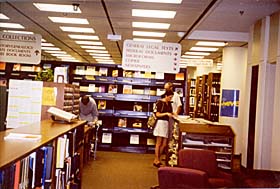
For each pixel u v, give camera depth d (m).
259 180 4.83
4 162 2.40
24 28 10.01
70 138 4.64
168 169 4.12
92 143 9.91
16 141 3.27
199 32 10.04
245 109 9.08
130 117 11.41
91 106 9.40
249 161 8.59
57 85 6.25
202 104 15.25
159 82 11.55
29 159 3.05
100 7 7.25
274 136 7.33
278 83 7.20
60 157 4.02
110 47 13.11
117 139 11.36
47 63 11.84
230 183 4.93
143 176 7.78
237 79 11.12
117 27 9.28
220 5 7.06
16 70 11.96
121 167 8.69
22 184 2.88
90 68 11.67
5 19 8.88
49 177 3.49
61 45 13.17
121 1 6.71
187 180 4.05
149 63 8.06
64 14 8.06
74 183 4.80
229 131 6.64
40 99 6.19
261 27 8.22
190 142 6.60
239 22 8.69
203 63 14.23
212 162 5.44
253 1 6.68
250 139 8.64
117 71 11.64
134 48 8.06
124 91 11.55
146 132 11.27
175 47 8.10
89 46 13.14
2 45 8.56
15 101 6.13
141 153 11.13
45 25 9.47
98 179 7.32
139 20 8.32
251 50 8.97
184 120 7.30
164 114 8.76
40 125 4.79
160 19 8.14
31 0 6.97
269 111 7.94
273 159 7.29
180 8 7.06
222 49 11.94
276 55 7.33
